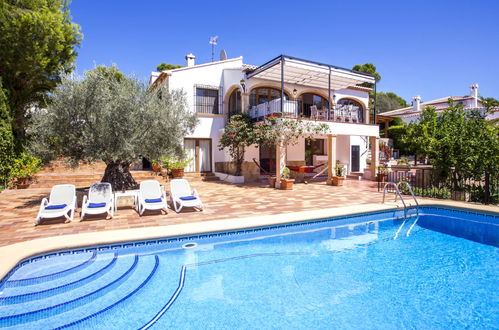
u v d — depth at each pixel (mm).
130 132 8438
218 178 16828
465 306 3947
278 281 4719
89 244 5469
